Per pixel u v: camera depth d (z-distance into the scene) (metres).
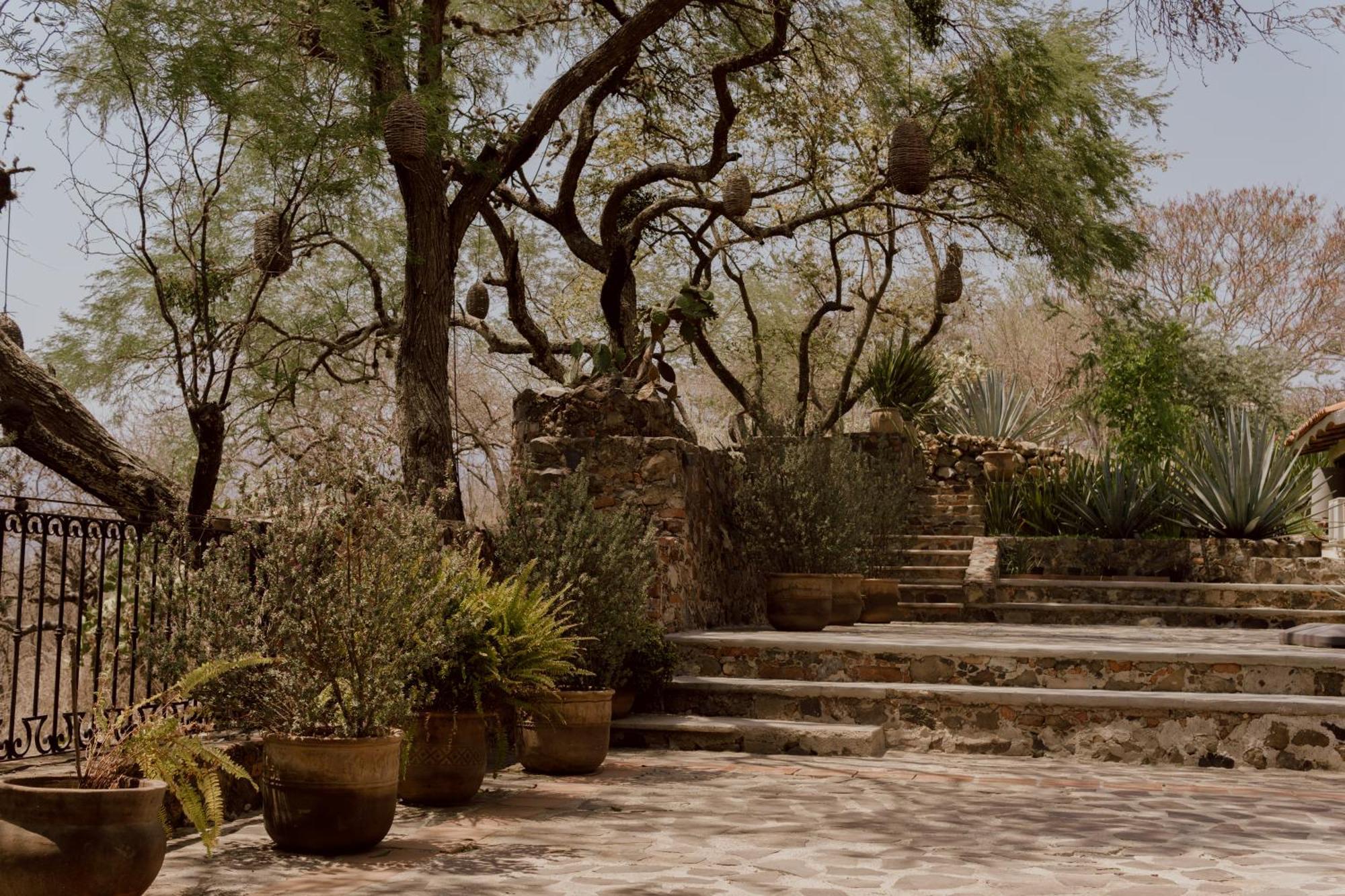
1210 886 4.16
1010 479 16.19
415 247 9.55
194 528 5.98
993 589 13.07
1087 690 8.01
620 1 13.51
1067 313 16.80
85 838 3.44
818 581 9.70
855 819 5.45
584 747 6.75
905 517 13.07
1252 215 29.89
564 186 13.46
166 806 4.92
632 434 9.81
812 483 10.11
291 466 5.25
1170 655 8.01
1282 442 15.91
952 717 7.88
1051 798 6.09
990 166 13.97
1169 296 30.02
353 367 15.53
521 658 6.20
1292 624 12.01
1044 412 20.44
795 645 8.62
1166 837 5.08
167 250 12.02
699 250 17.56
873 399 20.09
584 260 13.73
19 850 3.40
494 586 6.79
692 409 22.20
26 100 7.56
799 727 7.75
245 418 13.73
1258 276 29.70
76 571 7.64
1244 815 5.64
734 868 4.42
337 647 4.93
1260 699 7.42
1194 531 15.09
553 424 9.95
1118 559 14.37
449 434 9.50
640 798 6.05
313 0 8.75
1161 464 17.22
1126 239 14.41
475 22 13.25
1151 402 18.67
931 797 6.09
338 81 8.89
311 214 9.52
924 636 9.65
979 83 12.24
